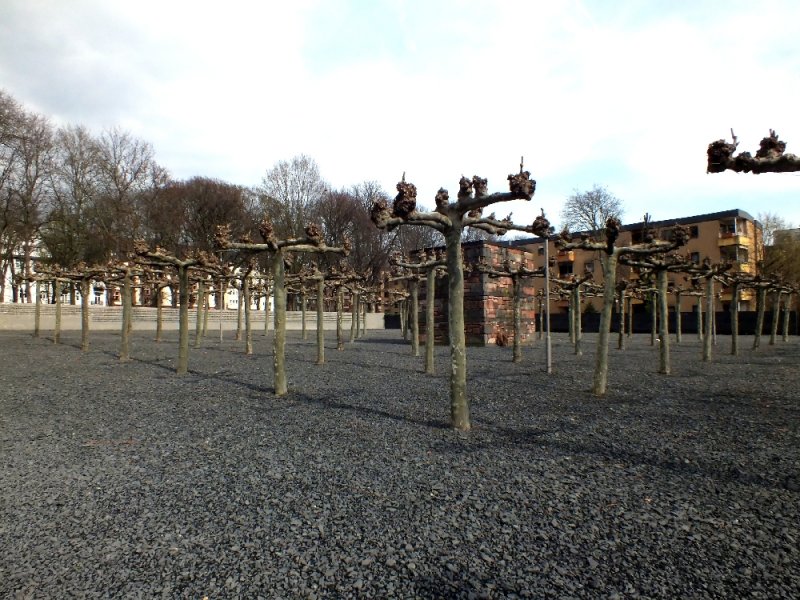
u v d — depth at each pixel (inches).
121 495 177.5
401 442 246.1
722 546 138.3
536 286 2405.3
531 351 840.3
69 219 1744.6
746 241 2033.7
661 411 321.7
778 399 366.3
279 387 390.6
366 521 154.2
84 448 238.5
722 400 362.6
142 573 124.6
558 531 147.2
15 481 192.4
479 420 295.3
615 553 134.2
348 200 2279.8
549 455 223.9
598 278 2287.2
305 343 1066.1
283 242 396.2
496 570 125.3
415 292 757.3
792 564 128.5
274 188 2177.7
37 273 1168.8
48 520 156.5
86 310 797.9
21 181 1614.2
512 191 242.5
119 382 459.2
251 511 162.4
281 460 217.5
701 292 1075.9
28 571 125.6
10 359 658.2
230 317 1898.4
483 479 191.9
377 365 613.6
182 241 1902.1
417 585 118.6
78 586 118.6
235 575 123.3
